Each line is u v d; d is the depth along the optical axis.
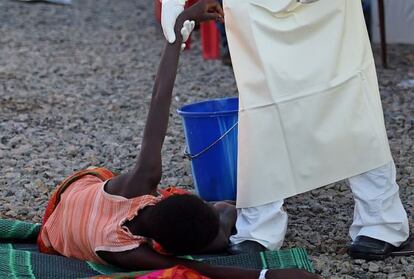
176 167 9.52
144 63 15.40
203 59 15.42
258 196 6.48
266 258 6.46
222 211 6.95
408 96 12.59
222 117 7.68
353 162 6.54
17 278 6.04
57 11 20.69
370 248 6.69
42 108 12.35
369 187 6.66
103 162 9.92
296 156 6.43
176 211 5.76
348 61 6.50
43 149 10.44
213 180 7.83
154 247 6.02
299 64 6.35
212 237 5.82
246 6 6.29
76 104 12.62
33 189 8.91
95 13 20.58
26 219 8.06
